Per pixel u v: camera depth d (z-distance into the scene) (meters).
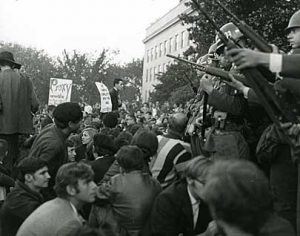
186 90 27.67
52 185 5.81
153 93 41.44
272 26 16.03
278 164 4.45
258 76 3.54
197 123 5.78
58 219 4.06
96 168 6.07
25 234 4.07
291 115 3.65
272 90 3.58
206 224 4.32
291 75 3.47
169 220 4.31
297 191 4.09
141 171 4.92
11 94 8.06
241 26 4.02
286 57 3.46
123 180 4.84
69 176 4.19
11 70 8.20
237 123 5.24
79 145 8.85
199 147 5.54
